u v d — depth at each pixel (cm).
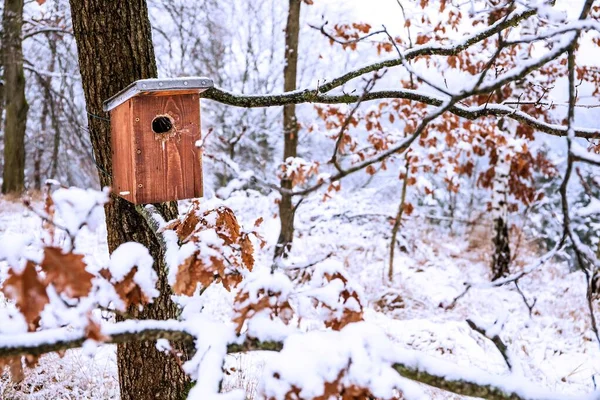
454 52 368
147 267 206
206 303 624
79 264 157
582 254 184
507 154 798
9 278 154
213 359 195
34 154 1805
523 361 581
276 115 1753
